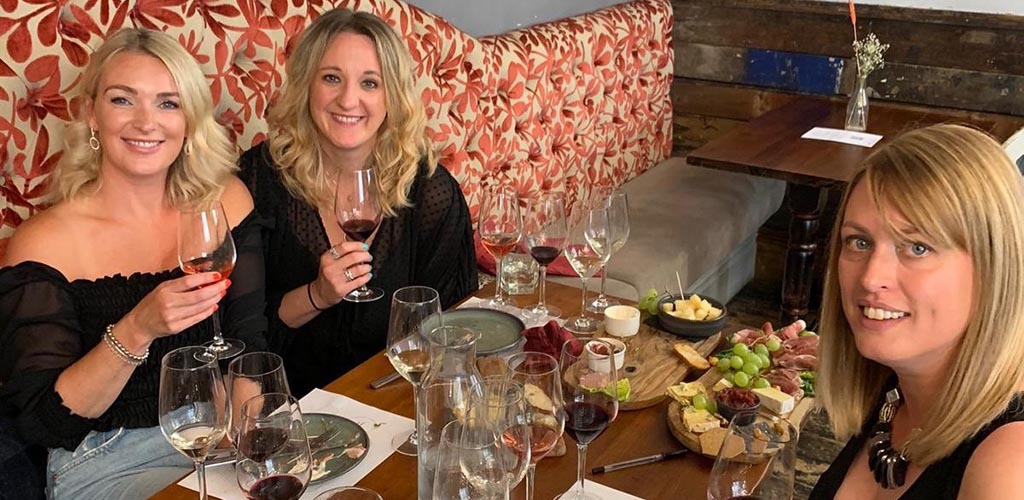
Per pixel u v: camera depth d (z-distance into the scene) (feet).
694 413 4.76
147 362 5.65
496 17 10.62
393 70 6.62
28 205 6.03
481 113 9.53
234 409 4.33
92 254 5.68
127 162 5.54
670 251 9.98
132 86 5.47
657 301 6.28
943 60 12.26
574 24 11.27
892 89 12.76
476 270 7.70
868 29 12.62
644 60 12.72
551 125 10.74
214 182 6.06
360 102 6.54
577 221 7.38
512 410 3.65
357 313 6.79
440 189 7.29
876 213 3.35
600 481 4.33
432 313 4.66
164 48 5.59
